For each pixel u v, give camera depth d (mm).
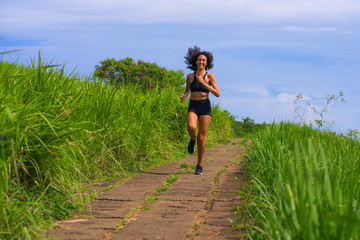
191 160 8203
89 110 6066
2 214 2912
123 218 3775
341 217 1695
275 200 3477
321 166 4117
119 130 6703
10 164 3439
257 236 2918
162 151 8164
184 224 3561
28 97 4316
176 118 9508
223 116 14930
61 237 3139
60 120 4305
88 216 3814
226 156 8930
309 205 2014
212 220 3697
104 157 6105
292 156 4574
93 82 7172
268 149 5492
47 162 3969
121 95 7758
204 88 6598
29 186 3875
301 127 9328
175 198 4648
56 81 4895
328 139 7238
